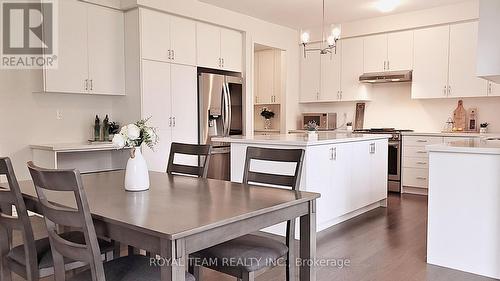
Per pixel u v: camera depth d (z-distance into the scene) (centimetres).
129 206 171
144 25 465
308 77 684
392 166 571
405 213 443
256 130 736
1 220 197
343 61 640
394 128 625
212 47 545
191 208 167
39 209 191
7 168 179
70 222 150
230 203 177
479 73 276
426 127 599
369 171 441
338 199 387
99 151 491
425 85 562
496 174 267
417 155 548
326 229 377
